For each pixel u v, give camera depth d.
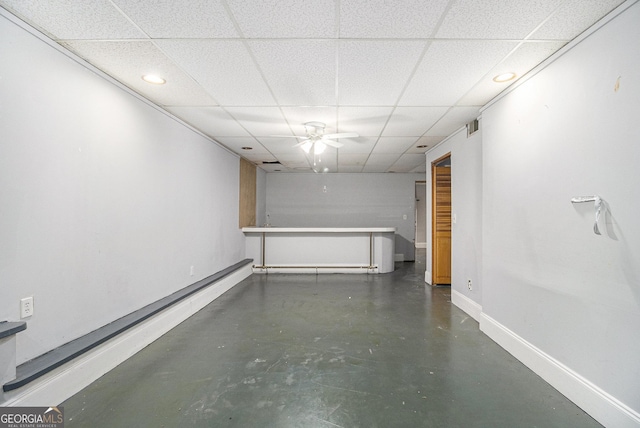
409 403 1.81
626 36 1.51
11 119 1.59
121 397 1.85
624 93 1.52
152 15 1.60
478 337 2.81
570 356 1.87
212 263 4.22
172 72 2.26
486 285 2.89
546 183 2.08
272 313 3.50
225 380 2.05
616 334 1.57
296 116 3.24
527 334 2.28
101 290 2.21
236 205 5.26
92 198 2.13
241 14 1.60
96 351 2.06
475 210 3.34
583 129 1.77
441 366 2.26
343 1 1.49
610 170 1.60
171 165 3.15
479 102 2.84
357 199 7.54
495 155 2.71
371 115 3.21
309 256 5.93
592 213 1.71
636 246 1.47
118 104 2.39
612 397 1.58
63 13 1.58
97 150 2.18
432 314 3.47
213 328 3.03
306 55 2.02
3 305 1.56
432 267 4.88
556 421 1.66
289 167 6.75
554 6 1.53
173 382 2.03
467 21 1.65
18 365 1.63
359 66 2.16
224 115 3.21
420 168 6.82
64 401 1.80
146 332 2.61
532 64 2.13
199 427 1.59
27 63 1.67
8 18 1.57
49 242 1.80
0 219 1.54
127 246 2.49
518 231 2.39
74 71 1.98
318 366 2.25
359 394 1.90
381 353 2.47
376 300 4.05
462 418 1.68
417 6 1.53
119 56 2.02
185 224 3.45
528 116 2.26
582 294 1.78
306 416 1.68
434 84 2.45
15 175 1.61
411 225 7.53
